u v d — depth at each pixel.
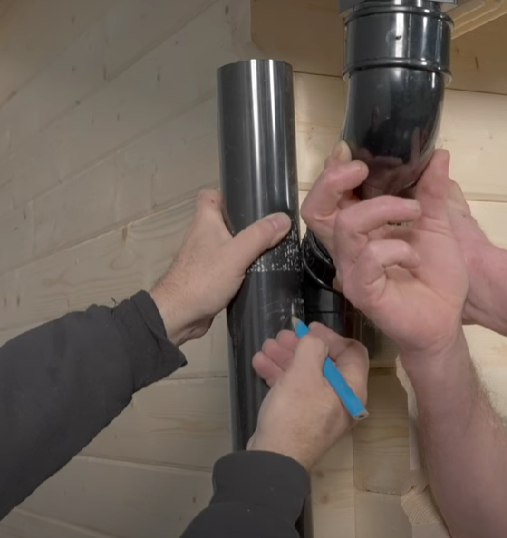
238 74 0.74
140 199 1.21
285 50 0.89
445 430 0.77
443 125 0.99
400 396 0.86
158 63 1.17
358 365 0.69
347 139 0.67
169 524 1.09
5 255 1.79
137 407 1.18
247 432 0.73
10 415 0.74
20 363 0.75
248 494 0.59
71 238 1.45
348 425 0.67
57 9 1.54
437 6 0.65
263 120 0.73
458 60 1.00
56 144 1.53
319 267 0.77
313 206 0.67
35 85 1.64
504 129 1.03
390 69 0.63
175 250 1.10
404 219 0.62
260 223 0.72
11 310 1.74
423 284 0.68
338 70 0.92
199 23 1.04
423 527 0.85
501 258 0.75
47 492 1.49
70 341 0.76
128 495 1.20
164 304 0.77
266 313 0.73
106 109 1.33
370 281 0.62
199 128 1.05
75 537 1.38
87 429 0.76
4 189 1.81
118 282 1.26
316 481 0.85
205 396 1.02
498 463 0.80
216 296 0.75
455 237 0.74
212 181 1.01
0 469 0.73
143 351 0.77
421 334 0.67
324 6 0.91
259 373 0.71
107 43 1.33
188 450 1.06
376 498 0.86
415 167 0.66
